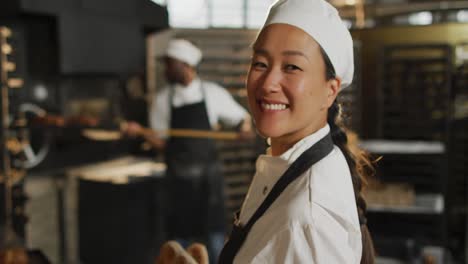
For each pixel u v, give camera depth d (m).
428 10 4.70
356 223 0.76
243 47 4.77
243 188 4.68
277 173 0.81
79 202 3.45
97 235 3.46
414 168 3.46
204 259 0.94
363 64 4.12
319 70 0.74
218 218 3.51
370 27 4.09
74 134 3.48
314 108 0.75
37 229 3.23
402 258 3.25
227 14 5.59
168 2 5.36
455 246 3.42
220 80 4.75
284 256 0.69
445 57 3.78
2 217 2.73
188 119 3.39
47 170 3.30
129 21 3.92
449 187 3.45
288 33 0.73
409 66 3.90
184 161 3.36
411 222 3.35
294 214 0.70
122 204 3.37
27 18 3.15
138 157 4.20
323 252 0.68
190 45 3.34
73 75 3.55
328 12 0.76
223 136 3.39
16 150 2.88
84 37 3.41
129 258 3.43
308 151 0.78
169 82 3.46
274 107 0.75
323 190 0.73
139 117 4.39
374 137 4.15
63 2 3.19
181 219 3.41
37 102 3.25
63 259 3.39
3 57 2.87
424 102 3.85
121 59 3.85
